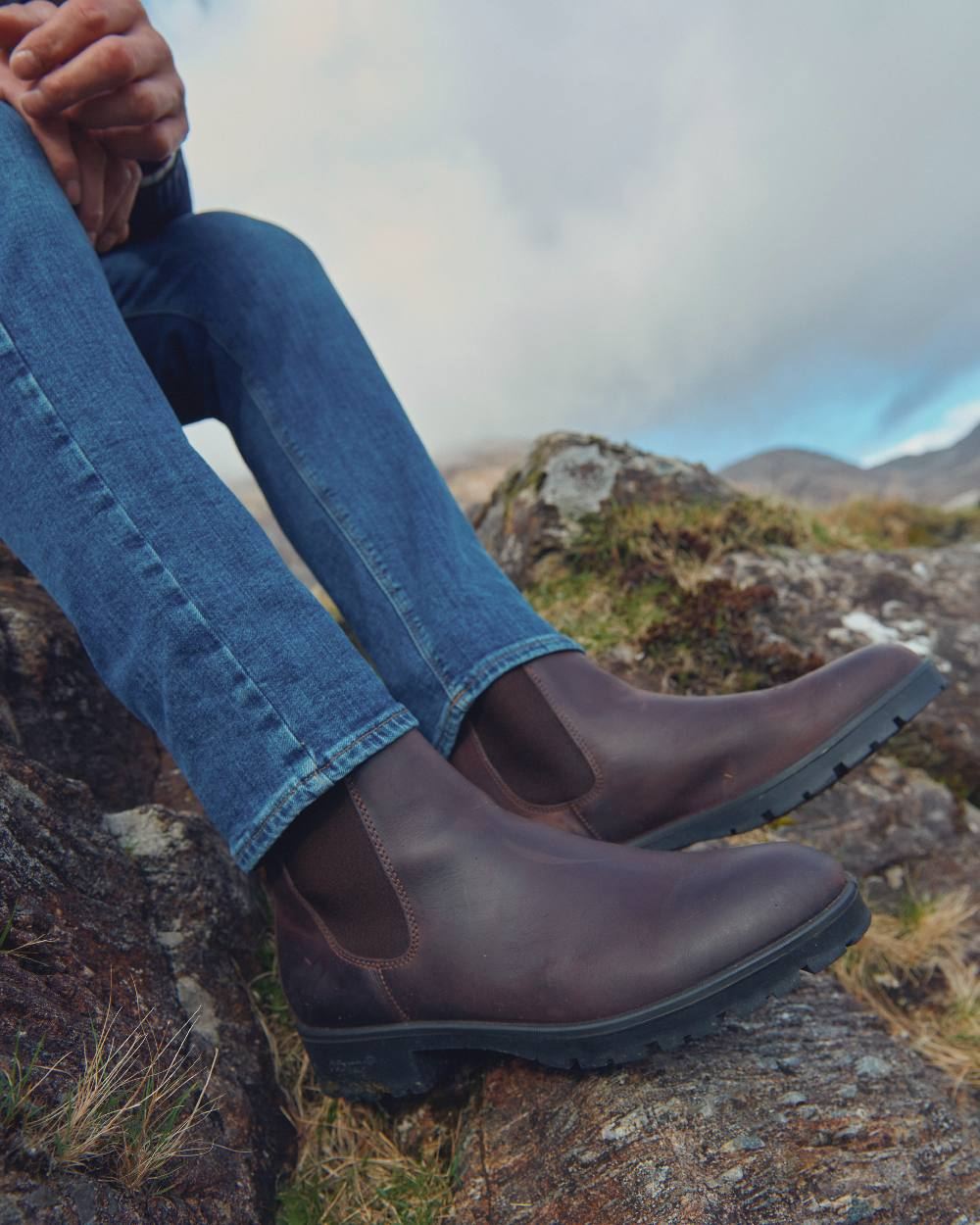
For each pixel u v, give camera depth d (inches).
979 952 61.5
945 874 66.9
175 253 50.7
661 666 75.3
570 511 93.1
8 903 32.3
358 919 37.5
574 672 45.4
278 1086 41.9
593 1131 35.3
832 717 42.2
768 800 42.5
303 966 39.1
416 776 37.2
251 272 49.2
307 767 34.8
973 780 73.4
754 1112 35.6
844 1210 31.4
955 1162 34.6
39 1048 25.5
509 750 44.8
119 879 41.7
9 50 41.4
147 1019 34.4
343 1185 38.5
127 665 35.6
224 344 49.6
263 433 48.4
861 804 69.5
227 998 42.4
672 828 43.6
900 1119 36.4
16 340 35.6
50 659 57.2
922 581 85.7
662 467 98.5
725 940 33.1
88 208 45.3
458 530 47.0
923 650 78.2
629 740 43.6
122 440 35.3
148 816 48.4
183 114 45.8
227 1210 31.3
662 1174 32.6
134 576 34.6
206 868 47.7
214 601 34.7
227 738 34.8
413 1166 39.8
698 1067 38.3
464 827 36.9
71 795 43.8
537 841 37.7
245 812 35.0
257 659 34.8
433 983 36.4
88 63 37.9
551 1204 33.6
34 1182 23.7
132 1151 27.7
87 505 34.9
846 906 34.2
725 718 43.3
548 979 34.6
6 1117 24.1
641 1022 33.4
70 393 35.4
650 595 82.4
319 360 48.3
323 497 46.4
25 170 38.5
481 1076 41.9
